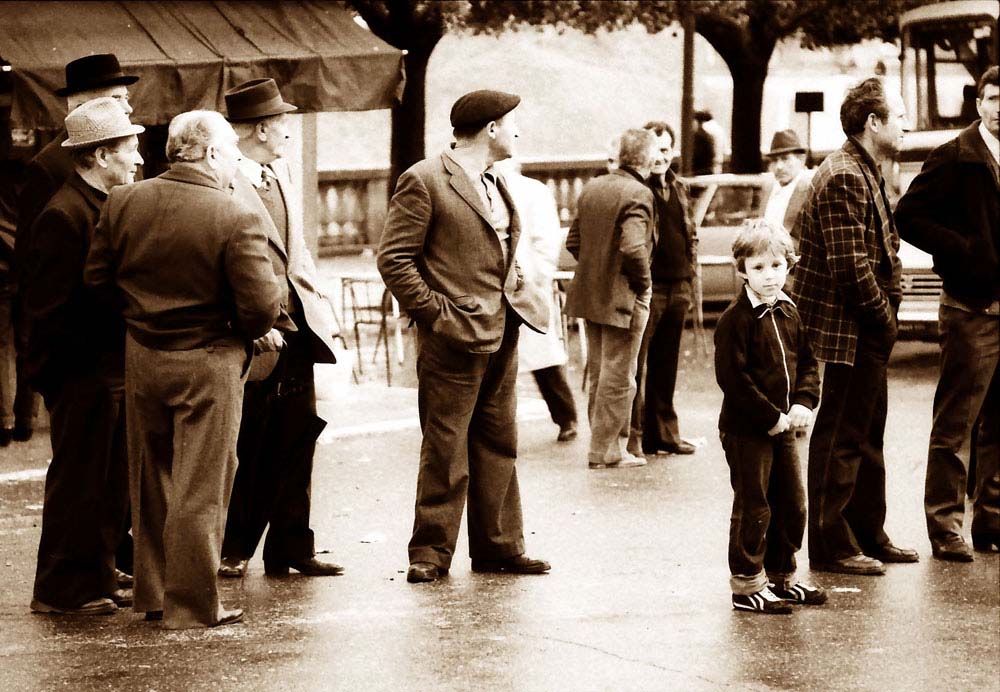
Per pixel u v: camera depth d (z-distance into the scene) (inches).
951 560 362.6
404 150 925.8
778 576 319.9
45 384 300.0
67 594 303.7
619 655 283.6
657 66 1919.3
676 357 501.4
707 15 995.9
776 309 311.0
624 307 468.1
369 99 571.5
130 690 259.0
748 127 1100.5
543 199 506.0
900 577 346.6
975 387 363.3
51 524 303.1
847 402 347.6
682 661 280.8
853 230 337.1
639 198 465.4
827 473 349.1
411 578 335.6
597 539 380.8
